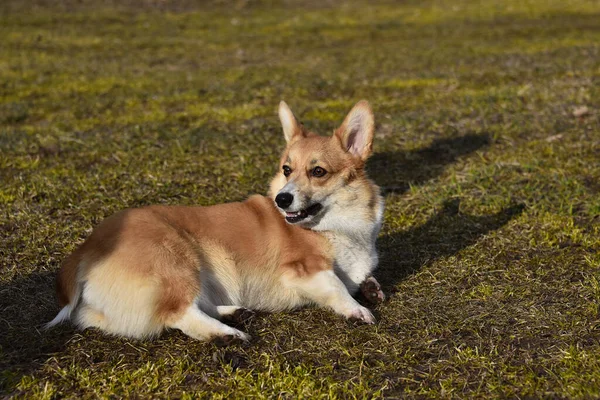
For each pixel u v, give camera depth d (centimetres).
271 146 706
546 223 506
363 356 335
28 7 1770
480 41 1392
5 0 1828
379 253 474
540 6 1889
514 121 759
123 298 340
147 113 857
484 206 549
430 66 1141
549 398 296
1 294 397
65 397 303
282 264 391
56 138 727
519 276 427
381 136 745
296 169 399
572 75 993
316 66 1181
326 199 396
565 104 812
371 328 366
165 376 318
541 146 681
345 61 1222
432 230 512
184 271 348
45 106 890
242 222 388
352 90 984
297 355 340
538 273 429
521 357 331
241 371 321
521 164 632
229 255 378
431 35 1505
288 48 1379
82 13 1750
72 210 530
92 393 305
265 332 364
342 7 1989
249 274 384
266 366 326
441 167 650
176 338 352
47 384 304
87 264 346
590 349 334
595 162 628
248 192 579
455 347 339
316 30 1606
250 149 690
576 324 361
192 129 763
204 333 340
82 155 673
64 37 1428
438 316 377
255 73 1116
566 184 575
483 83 986
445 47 1330
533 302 390
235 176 615
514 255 462
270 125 783
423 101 896
